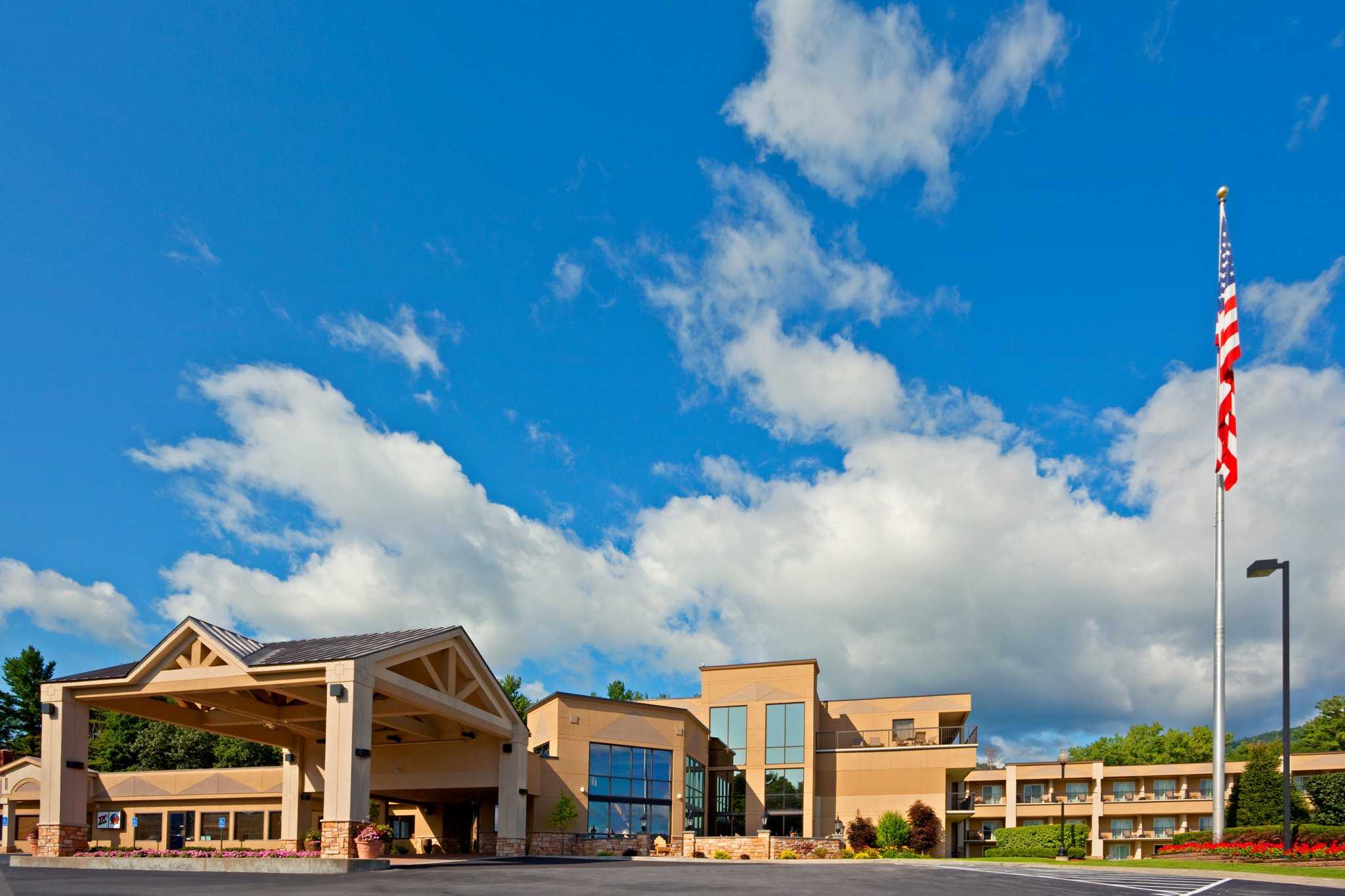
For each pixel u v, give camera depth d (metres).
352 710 26.97
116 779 52.72
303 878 21.48
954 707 64.06
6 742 81.31
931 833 54.16
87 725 31.41
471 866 28.05
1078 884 20.97
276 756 75.56
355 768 26.73
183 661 30.23
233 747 74.94
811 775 56.75
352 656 27.70
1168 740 113.00
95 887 17.56
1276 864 26.41
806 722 57.62
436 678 32.78
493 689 37.12
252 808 50.53
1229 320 34.44
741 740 58.78
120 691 30.53
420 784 39.31
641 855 46.53
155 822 51.84
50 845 29.67
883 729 64.38
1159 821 75.62
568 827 45.44
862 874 25.20
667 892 18.59
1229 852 29.64
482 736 38.72
